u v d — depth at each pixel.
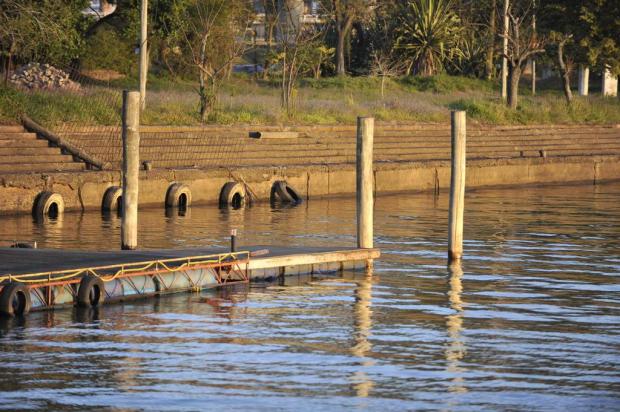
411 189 144.62
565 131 179.00
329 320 60.34
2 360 50.03
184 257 68.81
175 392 45.62
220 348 53.28
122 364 49.81
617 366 51.12
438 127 161.38
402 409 43.88
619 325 60.09
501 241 94.75
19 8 123.94
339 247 79.75
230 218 108.88
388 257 83.94
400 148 152.00
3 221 100.50
